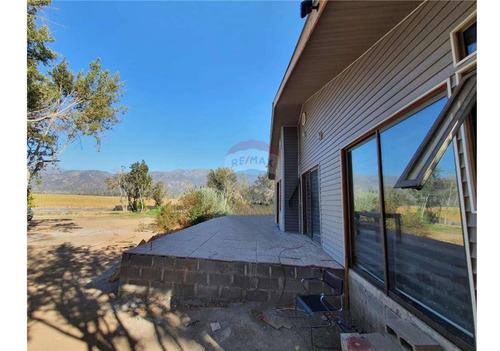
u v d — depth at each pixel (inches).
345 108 135.7
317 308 97.3
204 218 456.8
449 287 63.3
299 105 251.9
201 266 136.6
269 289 130.3
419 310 74.6
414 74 77.7
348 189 135.3
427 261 72.2
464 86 55.6
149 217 780.6
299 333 103.8
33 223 563.8
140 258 143.2
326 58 119.7
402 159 85.7
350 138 128.6
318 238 199.2
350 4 74.8
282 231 279.1
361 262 118.3
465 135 56.6
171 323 110.9
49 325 109.6
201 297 133.3
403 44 84.0
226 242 196.2
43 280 170.6
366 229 113.8
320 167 187.2
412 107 79.8
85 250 279.6
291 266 132.2
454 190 61.2
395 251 89.6
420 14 75.3
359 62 118.7
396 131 89.3
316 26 88.2
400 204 86.7
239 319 113.8
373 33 93.6
